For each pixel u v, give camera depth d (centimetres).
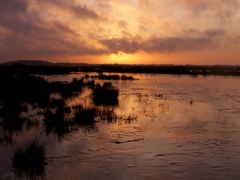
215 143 1177
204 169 902
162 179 832
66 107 1966
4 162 962
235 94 2967
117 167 923
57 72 7638
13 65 8588
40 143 1175
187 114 1812
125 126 1477
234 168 909
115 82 4681
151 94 2939
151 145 1152
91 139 1238
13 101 2220
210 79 5844
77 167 924
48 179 838
